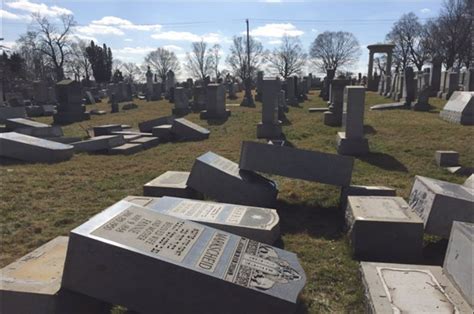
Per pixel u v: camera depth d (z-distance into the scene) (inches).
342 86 631.8
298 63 3326.8
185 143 529.3
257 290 132.1
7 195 292.2
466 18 2322.8
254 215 215.5
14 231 228.4
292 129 608.1
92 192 306.5
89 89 1727.4
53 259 155.8
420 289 140.9
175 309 134.5
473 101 549.3
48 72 2674.7
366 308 144.0
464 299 134.0
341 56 3484.3
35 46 2551.7
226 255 148.6
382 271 155.1
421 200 216.7
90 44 3024.1
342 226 236.5
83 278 135.3
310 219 249.8
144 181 340.5
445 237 198.8
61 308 133.0
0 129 615.5
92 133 625.6
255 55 3243.1
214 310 132.7
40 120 863.7
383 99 1115.3
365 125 578.9
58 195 297.4
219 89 799.7
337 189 301.9
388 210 207.2
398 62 2999.5
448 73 989.2
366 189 258.8
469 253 134.2
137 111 1039.0
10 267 148.9
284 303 131.0
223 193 268.8
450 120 586.9
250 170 278.5
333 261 191.5
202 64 3531.0
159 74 3732.8
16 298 132.0
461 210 194.9
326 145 482.3
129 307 135.3
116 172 372.5
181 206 225.5
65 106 821.2
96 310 146.1
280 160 273.3
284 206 272.5
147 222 158.1
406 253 191.6
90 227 142.8
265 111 546.9
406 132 516.4
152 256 133.6
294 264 154.8
